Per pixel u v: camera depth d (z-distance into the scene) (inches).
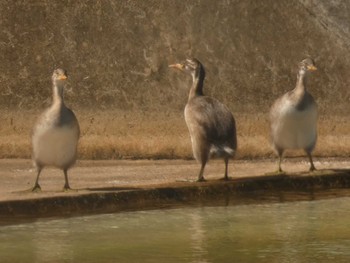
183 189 571.8
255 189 601.9
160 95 1374.3
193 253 425.7
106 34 1473.9
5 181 635.5
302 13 1572.3
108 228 480.7
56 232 467.8
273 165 741.9
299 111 647.1
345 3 1608.0
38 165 564.7
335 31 1563.7
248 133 1038.4
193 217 516.1
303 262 408.8
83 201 527.5
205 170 706.8
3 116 1211.9
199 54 1466.5
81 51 1445.6
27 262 404.2
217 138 605.6
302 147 657.6
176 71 1422.2
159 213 527.2
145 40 1473.9
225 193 585.6
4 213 500.1
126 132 1019.3
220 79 1427.2
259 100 1402.6
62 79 550.6
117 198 542.6
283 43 1518.2
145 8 1512.1
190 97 642.2
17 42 1445.6
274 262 410.3
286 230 481.7
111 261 407.8
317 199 585.6
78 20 1485.0
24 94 1360.7
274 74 1461.6
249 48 1493.6
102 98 1357.0
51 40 1456.7
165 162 776.9
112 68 1421.0
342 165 728.3
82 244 442.0
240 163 767.7
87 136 932.6
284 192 607.5
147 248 434.6
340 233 476.7
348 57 1525.6
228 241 452.8
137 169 714.2
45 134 552.7
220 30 1508.4
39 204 512.1
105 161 778.2
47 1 1503.4
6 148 817.5
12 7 1487.5
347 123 1156.5
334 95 1438.2
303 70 650.8
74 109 1310.3
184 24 1505.9
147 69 1425.9
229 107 1364.4
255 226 492.7
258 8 1550.2
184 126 1087.6
